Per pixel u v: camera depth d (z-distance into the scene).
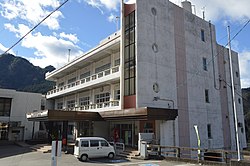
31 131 36.59
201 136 25.20
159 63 22.86
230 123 29.88
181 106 23.94
